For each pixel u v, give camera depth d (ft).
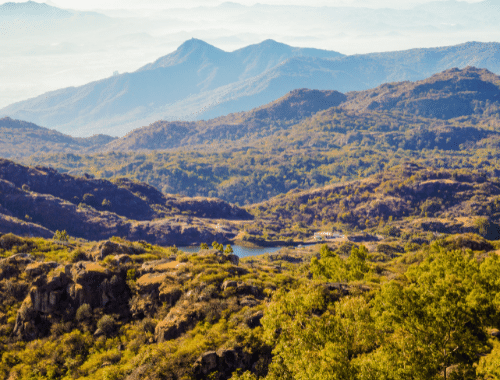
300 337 167.02
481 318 169.99
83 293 296.30
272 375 180.24
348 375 147.43
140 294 298.15
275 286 297.53
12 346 276.62
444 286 172.55
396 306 168.76
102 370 239.91
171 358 221.05
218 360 215.92
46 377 250.98
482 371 149.48
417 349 154.20
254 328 234.58
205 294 271.69
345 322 169.17
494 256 251.80
